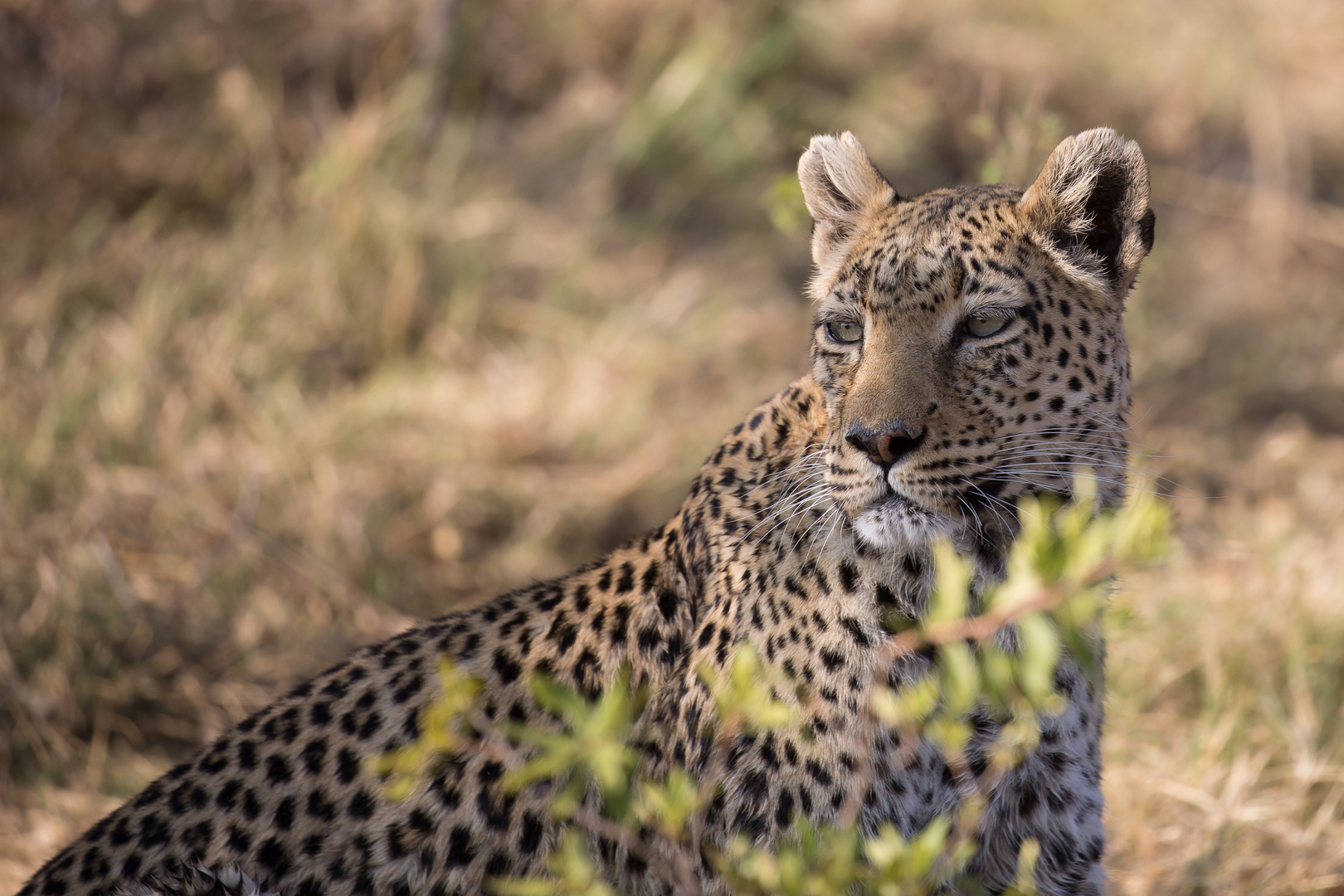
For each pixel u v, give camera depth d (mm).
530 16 17281
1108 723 9172
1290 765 8867
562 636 6324
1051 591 4363
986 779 5887
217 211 14828
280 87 15820
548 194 15641
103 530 10914
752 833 5949
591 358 13359
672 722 6164
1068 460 6164
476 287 13898
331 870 6055
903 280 6047
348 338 13383
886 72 16734
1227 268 15570
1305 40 18672
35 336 12828
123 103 15672
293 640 10469
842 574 6012
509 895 5984
